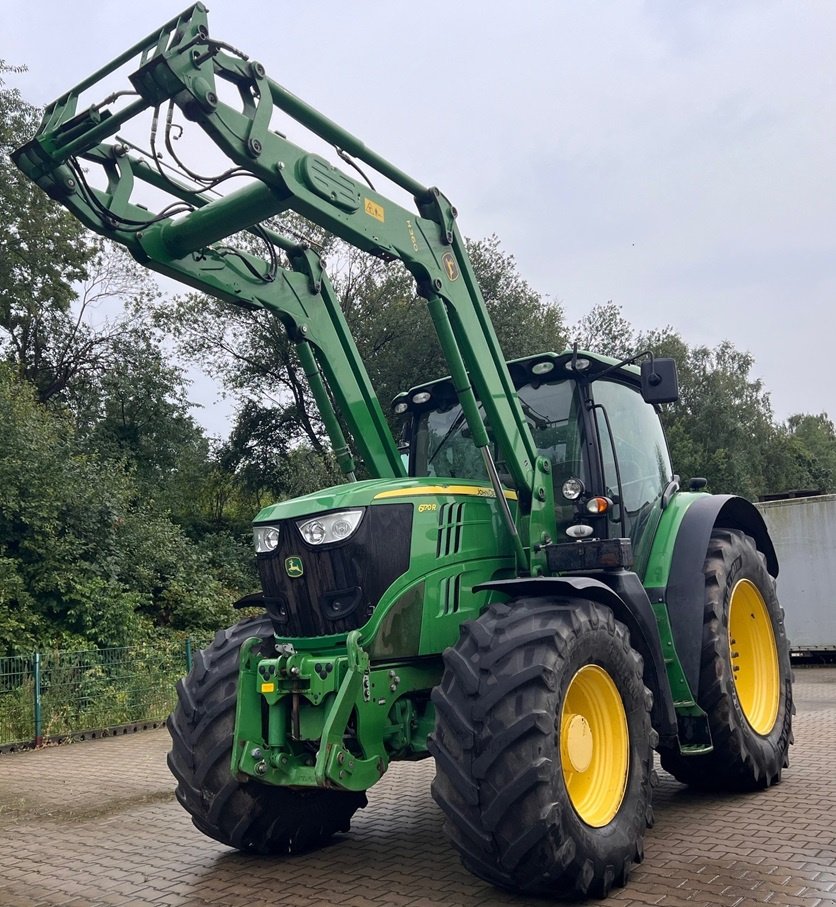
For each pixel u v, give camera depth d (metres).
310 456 23.20
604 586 3.99
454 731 3.54
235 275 4.45
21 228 20.50
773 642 5.79
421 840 4.65
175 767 4.37
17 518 13.39
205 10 3.37
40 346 22.89
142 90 3.35
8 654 11.59
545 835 3.33
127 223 3.99
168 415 23.33
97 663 10.54
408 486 4.25
